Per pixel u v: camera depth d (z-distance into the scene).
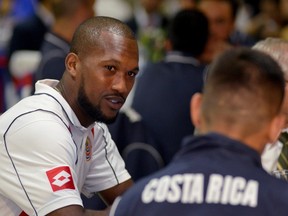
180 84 7.39
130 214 3.37
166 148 7.32
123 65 4.56
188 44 7.53
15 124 4.51
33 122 4.48
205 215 3.25
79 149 4.73
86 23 4.63
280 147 5.08
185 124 7.34
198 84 7.40
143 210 3.34
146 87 7.48
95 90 4.56
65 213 4.35
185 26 7.54
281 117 3.55
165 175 3.39
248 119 3.40
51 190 4.38
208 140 3.39
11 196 4.52
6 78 10.57
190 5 10.09
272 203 3.25
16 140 4.47
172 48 7.61
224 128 3.42
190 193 3.30
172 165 3.43
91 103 4.59
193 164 3.37
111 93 4.56
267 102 3.42
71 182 4.43
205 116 3.46
